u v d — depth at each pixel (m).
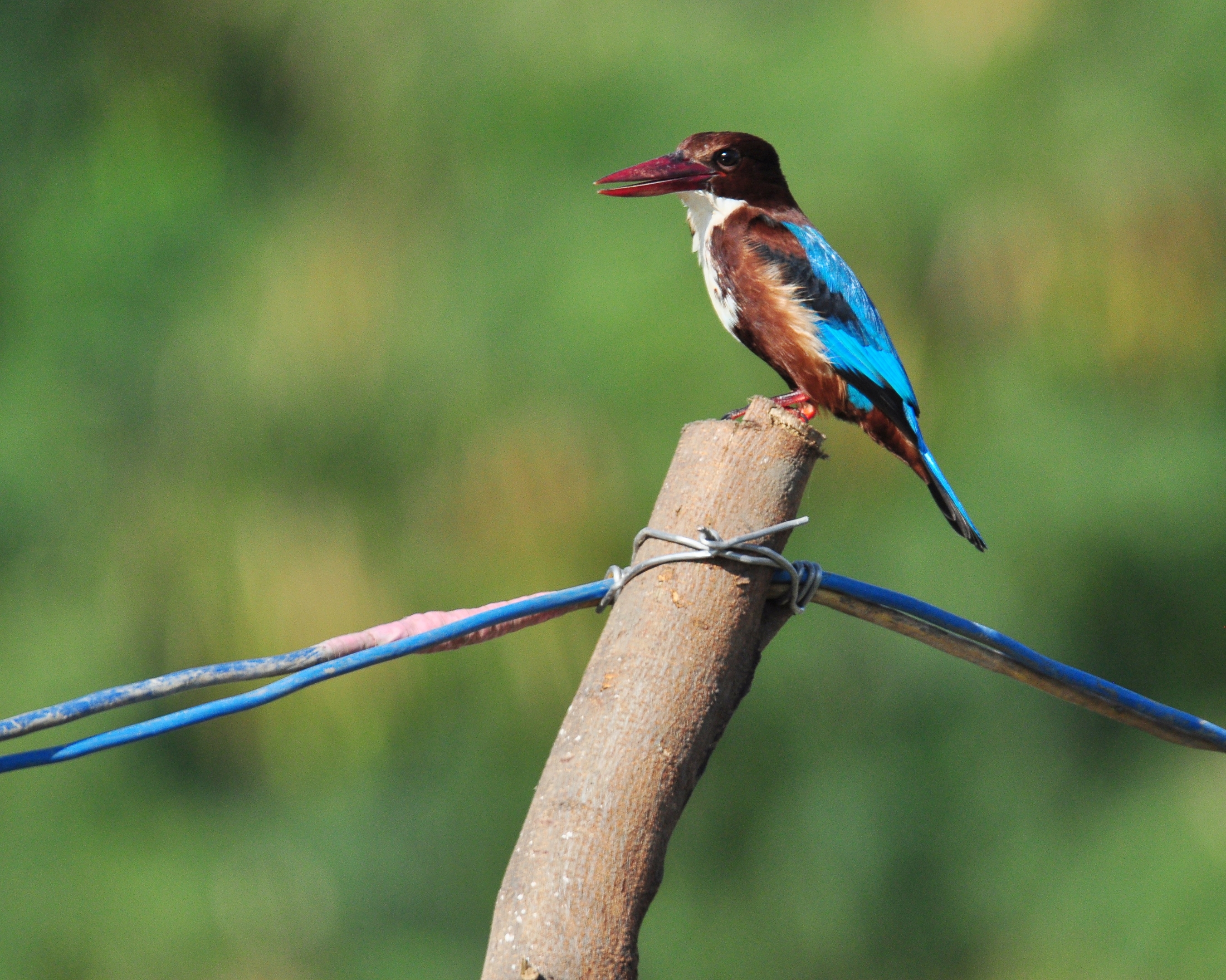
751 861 13.03
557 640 11.62
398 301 12.03
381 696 12.15
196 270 14.01
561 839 3.65
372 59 12.89
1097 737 12.26
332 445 12.01
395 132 12.33
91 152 14.79
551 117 11.78
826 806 12.54
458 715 12.45
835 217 10.91
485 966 3.54
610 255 11.12
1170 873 11.03
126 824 12.85
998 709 12.11
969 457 11.28
